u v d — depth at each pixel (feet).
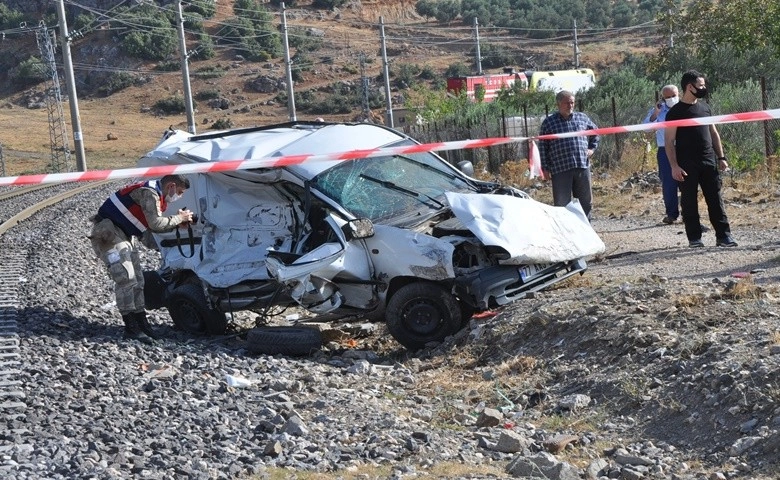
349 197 31.81
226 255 33.19
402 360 30.42
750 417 19.56
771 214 44.32
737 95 68.54
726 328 23.84
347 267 30.45
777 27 95.20
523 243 30.50
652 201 53.98
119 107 335.47
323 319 33.94
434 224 32.32
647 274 33.40
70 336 33.35
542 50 366.84
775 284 27.99
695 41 106.01
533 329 28.19
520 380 25.61
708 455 19.13
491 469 19.34
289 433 22.09
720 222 36.94
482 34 398.83
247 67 356.79
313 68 349.82
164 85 348.59
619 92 97.09
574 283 33.35
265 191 32.96
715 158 36.86
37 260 52.65
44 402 24.57
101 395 25.52
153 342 32.45
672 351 23.45
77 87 360.07
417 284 30.58
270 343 31.35
